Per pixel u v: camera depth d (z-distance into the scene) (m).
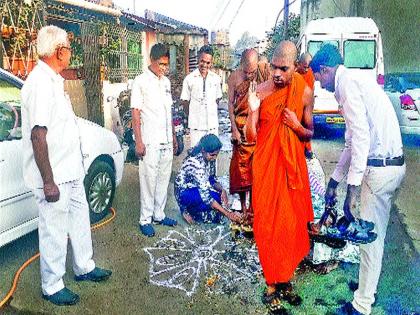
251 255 3.55
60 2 6.98
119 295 2.97
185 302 2.90
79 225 3.00
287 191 2.77
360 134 2.39
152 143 3.75
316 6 15.47
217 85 4.74
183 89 4.77
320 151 7.24
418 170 6.05
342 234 2.50
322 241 3.06
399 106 7.49
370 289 2.60
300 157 2.80
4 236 3.09
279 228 2.76
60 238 2.76
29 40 6.32
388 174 2.47
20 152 3.22
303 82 2.76
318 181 3.77
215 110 4.77
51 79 2.59
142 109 3.71
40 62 2.60
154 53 3.63
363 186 2.59
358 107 2.39
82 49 7.61
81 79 7.58
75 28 7.79
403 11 12.40
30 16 6.37
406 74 8.68
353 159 2.45
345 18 8.80
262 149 2.77
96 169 4.05
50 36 2.55
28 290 3.01
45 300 2.88
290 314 2.74
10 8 6.05
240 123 3.85
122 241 3.79
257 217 2.81
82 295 2.96
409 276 3.16
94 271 3.14
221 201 4.26
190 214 4.23
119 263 3.41
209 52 4.55
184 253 3.59
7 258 3.49
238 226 3.81
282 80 2.68
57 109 2.62
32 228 3.36
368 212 2.58
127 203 4.80
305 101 2.79
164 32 13.59
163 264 3.41
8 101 3.56
